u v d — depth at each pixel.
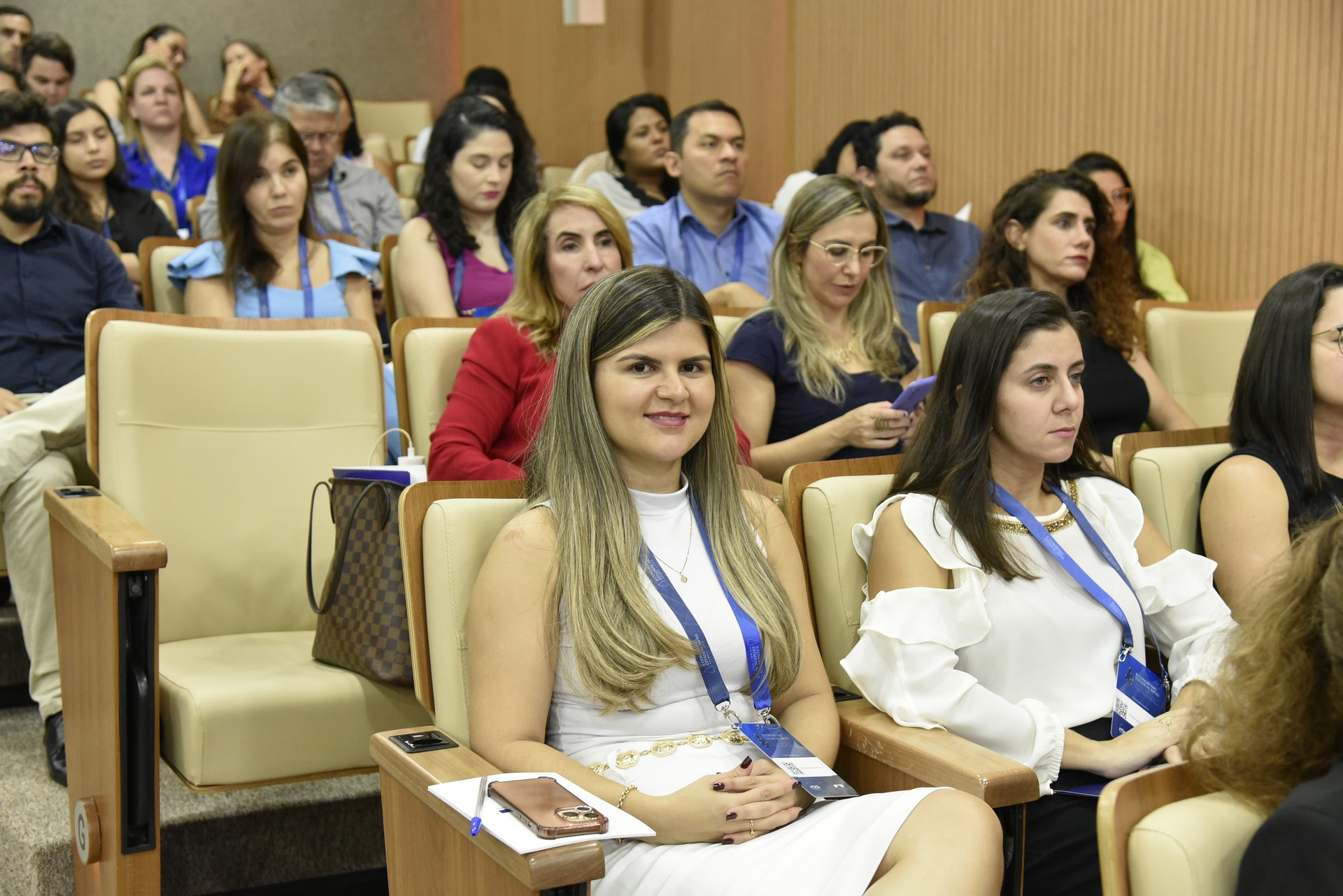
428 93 9.45
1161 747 1.89
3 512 2.69
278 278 3.54
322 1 9.05
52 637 2.67
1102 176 4.46
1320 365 2.37
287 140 3.45
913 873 1.50
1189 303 3.88
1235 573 2.36
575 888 1.34
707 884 1.60
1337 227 4.14
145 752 2.01
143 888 2.02
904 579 2.04
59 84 6.23
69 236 3.46
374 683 2.20
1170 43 4.61
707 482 1.99
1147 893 1.17
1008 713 1.90
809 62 6.30
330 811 2.61
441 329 2.90
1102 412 3.46
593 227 2.68
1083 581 2.09
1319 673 1.16
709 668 1.84
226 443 2.58
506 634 1.78
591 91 8.19
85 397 2.51
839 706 2.02
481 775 1.58
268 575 2.59
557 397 1.90
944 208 5.59
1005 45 5.22
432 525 1.90
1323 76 4.16
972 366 2.10
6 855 2.35
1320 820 1.02
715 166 4.30
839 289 3.03
